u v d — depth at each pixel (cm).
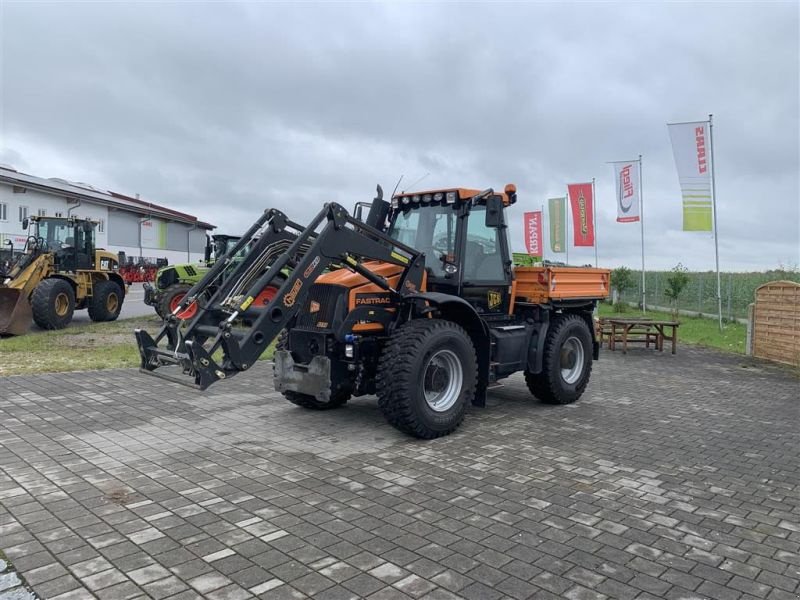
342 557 352
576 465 523
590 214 2119
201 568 337
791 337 1127
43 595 307
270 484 468
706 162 1666
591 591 319
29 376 867
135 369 929
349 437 600
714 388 894
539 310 745
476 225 693
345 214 590
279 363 618
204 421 652
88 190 4491
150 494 445
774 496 457
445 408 606
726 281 2225
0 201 3259
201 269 1658
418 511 420
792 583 330
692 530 395
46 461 515
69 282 1502
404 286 636
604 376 998
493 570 339
